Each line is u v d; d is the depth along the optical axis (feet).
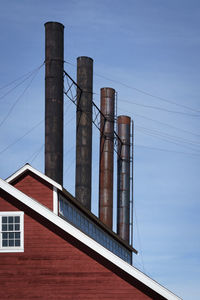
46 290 85.20
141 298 83.66
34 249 86.74
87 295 84.53
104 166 190.90
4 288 85.66
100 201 188.75
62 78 150.41
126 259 182.39
